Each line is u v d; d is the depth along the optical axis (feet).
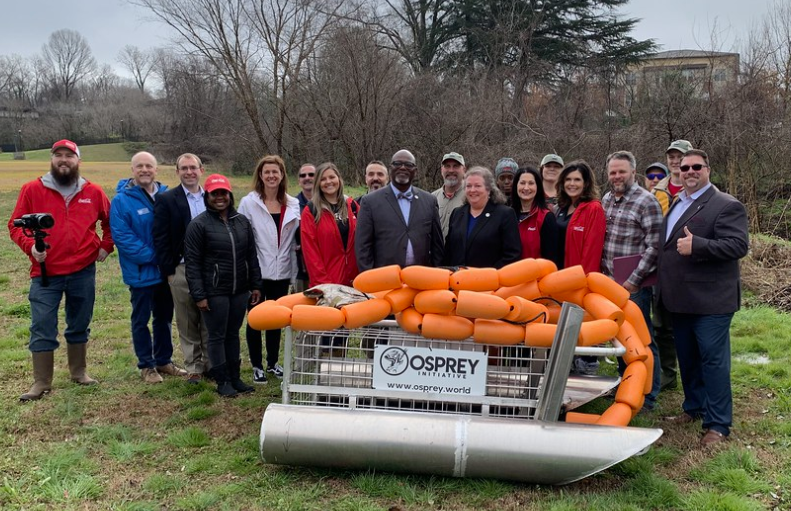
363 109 75.41
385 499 11.69
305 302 13.53
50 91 285.84
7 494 11.80
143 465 13.17
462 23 99.04
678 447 13.93
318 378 13.23
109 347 21.98
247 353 21.75
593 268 16.31
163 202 17.62
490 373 12.75
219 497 11.77
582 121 65.00
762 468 12.79
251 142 86.53
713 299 13.94
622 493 11.77
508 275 12.85
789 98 49.96
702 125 49.49
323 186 17.40
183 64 86.94
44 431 14.78
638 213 16.07
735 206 13.76
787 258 32.71
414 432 11.68
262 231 18.13
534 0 92.99
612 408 12.69
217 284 16.47
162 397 17.07
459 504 11.49
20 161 178.19
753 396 17.08
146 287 18.01
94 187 17.84
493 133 66.64
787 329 23.62
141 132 207.72
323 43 79.20
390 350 12.65
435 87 73.92
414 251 16.49
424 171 69.00
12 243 45.52
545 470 11.37
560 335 11.58
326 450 11.83
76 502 11.63
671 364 17.66
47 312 16.94
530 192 17.40
